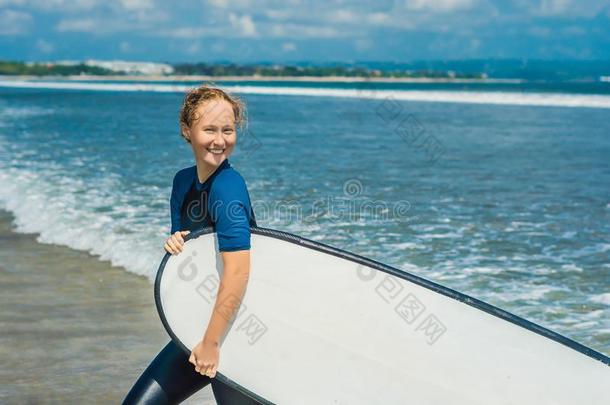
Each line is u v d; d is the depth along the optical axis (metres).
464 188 12.06
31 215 9.55
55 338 5.19
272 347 2.75
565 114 32.72
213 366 2.70
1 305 5.98
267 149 18.12
